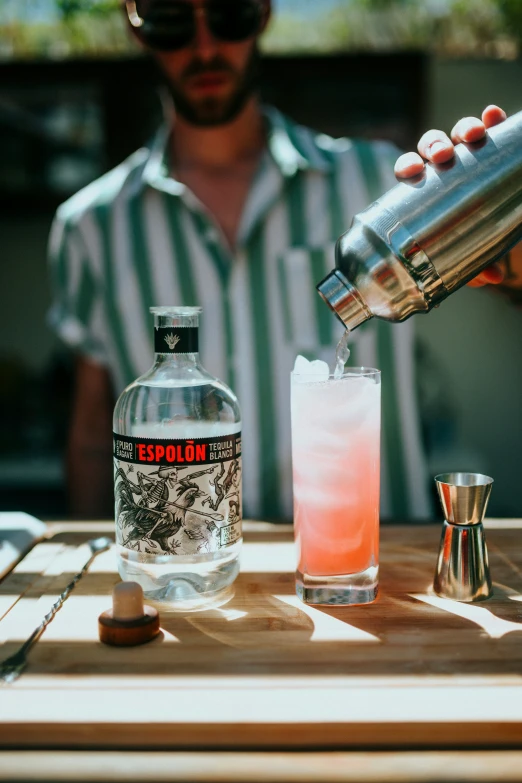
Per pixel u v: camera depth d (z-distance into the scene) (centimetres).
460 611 77
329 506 77
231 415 84
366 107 210
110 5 200
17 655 70
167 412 84
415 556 89
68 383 256
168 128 133
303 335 129
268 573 85
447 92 235
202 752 63
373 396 76
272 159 128
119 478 76
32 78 210
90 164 229
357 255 74
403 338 130
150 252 130
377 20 203
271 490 129
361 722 63
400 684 67
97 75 210
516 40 205
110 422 137
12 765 62
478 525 79
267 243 129
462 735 63
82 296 135
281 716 63
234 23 112
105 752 63
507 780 62
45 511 221
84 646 72
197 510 75
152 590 79
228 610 77
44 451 233
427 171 75
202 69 115
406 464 131
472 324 260
